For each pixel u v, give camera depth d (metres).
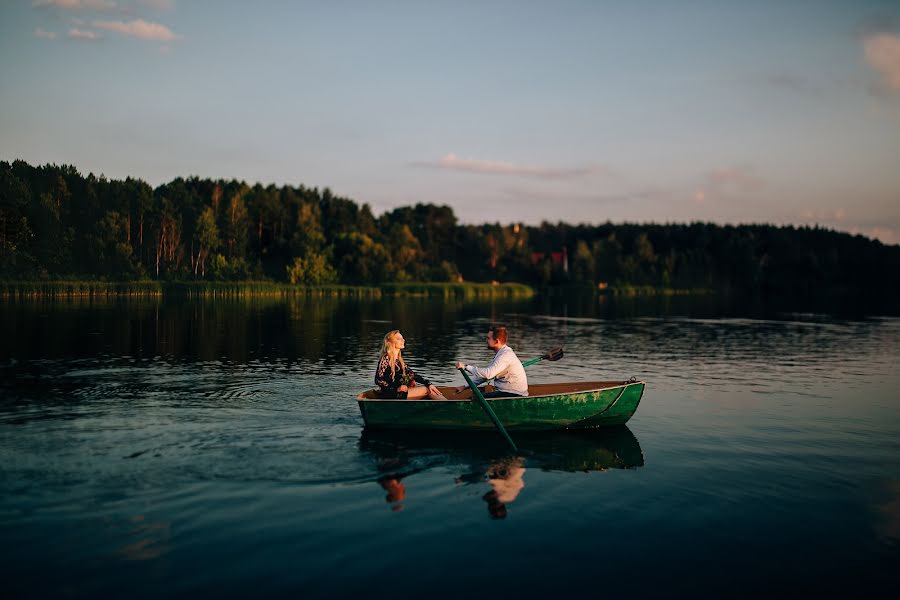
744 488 6.04
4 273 56.59
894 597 4.02
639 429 8.41
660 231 123.81
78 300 39.53
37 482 5.87
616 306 48.72
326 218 103.56
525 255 109.44
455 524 5.05
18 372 12.28
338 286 64.56
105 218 66.69
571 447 7.43
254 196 87.62
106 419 8.46
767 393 11.23
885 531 5.05
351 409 9.21
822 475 6.47
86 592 3.89
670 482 6.19
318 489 5.82
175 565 4.26
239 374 12.31
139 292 50.81
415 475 6.27
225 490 5.75
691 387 11.84
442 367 14.11
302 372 12.65
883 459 7.07
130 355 14.86
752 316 36.38
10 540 4.61
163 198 72.19
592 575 4.23
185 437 7.55
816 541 4.85
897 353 17.70
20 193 64.81
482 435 7.89
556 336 22.59
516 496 5.73
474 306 45.94
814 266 104.81
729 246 102.75
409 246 92.94
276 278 76.25
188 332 20.58
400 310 38.22
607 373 13.63
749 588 4.11
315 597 3.87
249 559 4.37
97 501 5.41
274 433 7.79
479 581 4.11
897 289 104.12
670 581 4.18
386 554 4.48
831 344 20.17
